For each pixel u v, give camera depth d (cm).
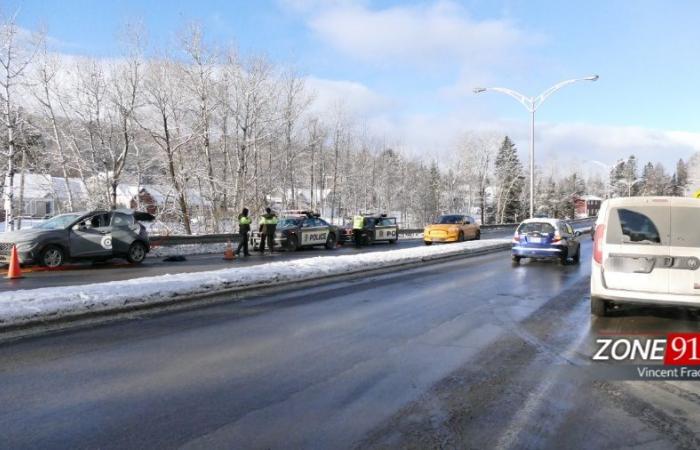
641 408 458
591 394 492
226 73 3350
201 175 3042
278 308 901
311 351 625
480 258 1959
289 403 454
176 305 916
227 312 861
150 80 2928
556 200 9650
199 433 392
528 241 1705
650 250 790
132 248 1648
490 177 8000
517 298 1029
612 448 380
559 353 632
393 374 540
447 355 614
